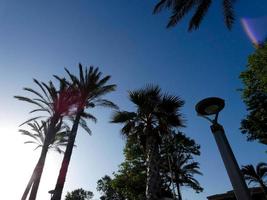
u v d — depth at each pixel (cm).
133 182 2373
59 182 1560
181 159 2623
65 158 1664
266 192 2925
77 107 1995
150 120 1205
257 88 1602
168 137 1277
